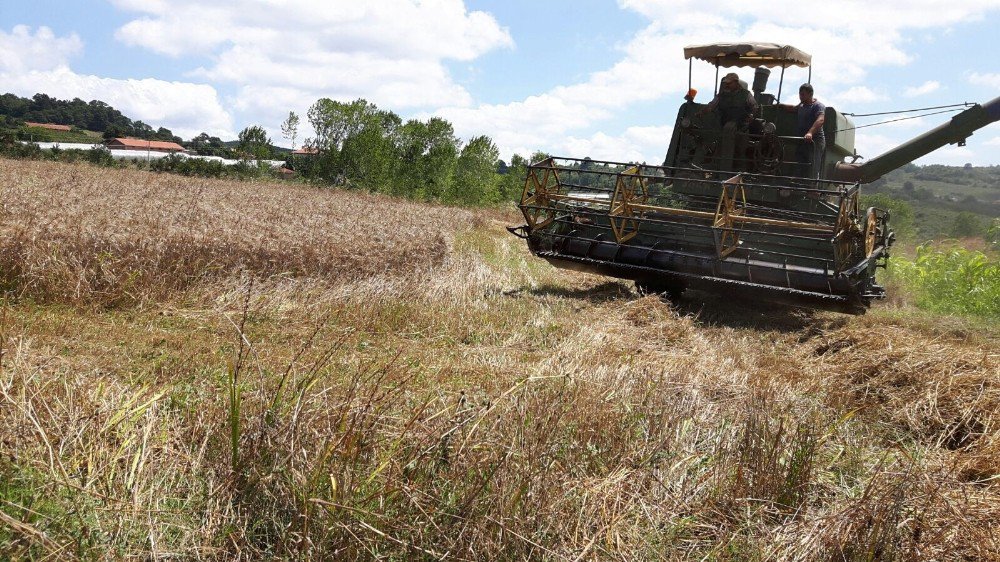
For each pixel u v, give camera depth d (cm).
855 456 508
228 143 15750
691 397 582
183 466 384
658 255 1157
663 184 1310
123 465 373
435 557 336
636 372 631
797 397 627
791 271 1063
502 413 459
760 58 1221
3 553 288
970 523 400
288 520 352
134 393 465
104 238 903
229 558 334
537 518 364
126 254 879
